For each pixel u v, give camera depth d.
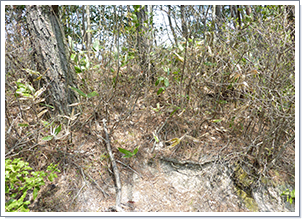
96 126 2.52
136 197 2.08
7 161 1.68
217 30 2.84
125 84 2.90
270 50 2.23
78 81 2.65
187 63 2.77
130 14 2.64
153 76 3.02
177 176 2.31
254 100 2.30
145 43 2.84
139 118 2.80
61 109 2.34
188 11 2.57
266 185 2.29
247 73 2.33
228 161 2.46
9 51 2.08
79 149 2.29
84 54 2.49
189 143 2.61
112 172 2.21
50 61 2.27
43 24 2.22
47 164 2.10
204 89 2.80
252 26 2.55
